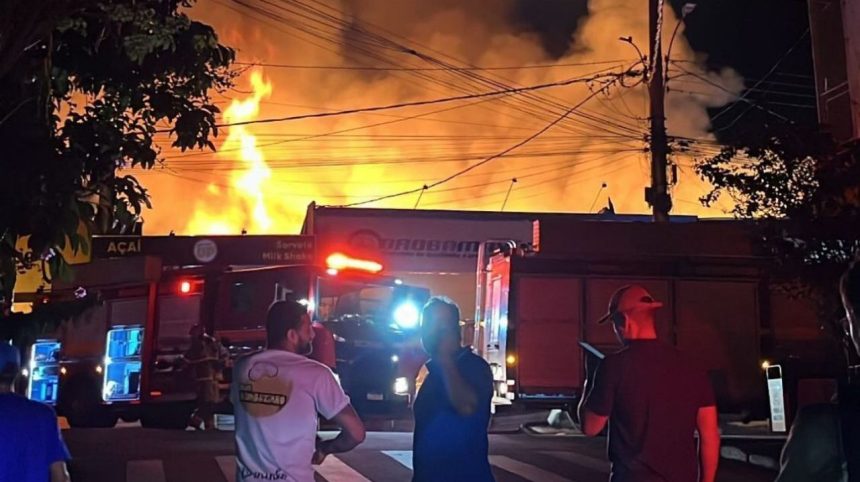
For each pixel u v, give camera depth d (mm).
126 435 15703
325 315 17219
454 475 4582
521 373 17938
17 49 5230
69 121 6145
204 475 11227
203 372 17547
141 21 6125
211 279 18125
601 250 18391
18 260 5648
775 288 17875
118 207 6137
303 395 4469
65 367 20219
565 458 13203
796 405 15742
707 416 4633
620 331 4832
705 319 18328
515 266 18219
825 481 3008
